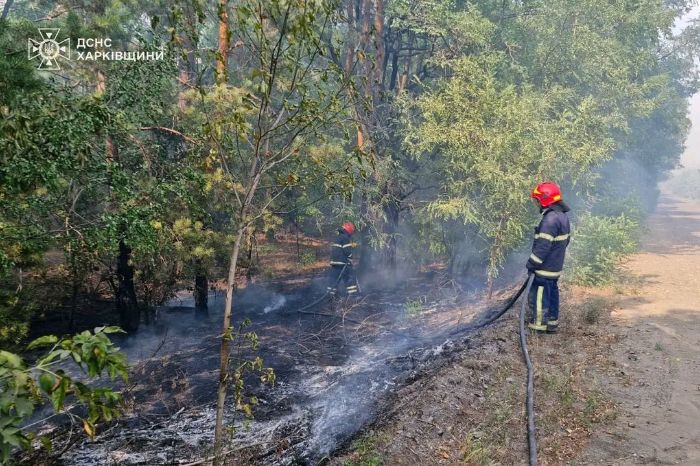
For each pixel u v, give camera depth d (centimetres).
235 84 826
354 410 519
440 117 955
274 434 489
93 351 203
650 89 1220
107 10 686
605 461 364
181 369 695
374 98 1106
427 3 1086
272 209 916
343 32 1211
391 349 736
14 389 188
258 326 908
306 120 377
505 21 1184
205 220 827
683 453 367
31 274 777
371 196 1128
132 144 752
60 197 641
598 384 486
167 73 703
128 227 638
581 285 852
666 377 493
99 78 705
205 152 762
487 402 458
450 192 1006
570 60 1102
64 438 496
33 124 477
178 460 450
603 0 1086
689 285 850
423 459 374
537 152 840
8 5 977
